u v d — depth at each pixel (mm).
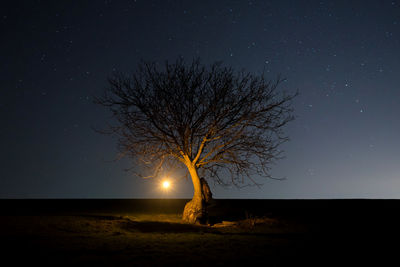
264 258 10266
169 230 16594
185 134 19203
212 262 9617
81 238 13367
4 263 9031
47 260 9445
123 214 24031
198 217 19578
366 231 17156
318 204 32656
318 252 11336
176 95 19641
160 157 19359
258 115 18938
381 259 10352
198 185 20141
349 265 9508
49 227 15836
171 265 9164
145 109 19078
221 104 19188
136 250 11164
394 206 29453
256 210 28094
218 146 19141
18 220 17656
